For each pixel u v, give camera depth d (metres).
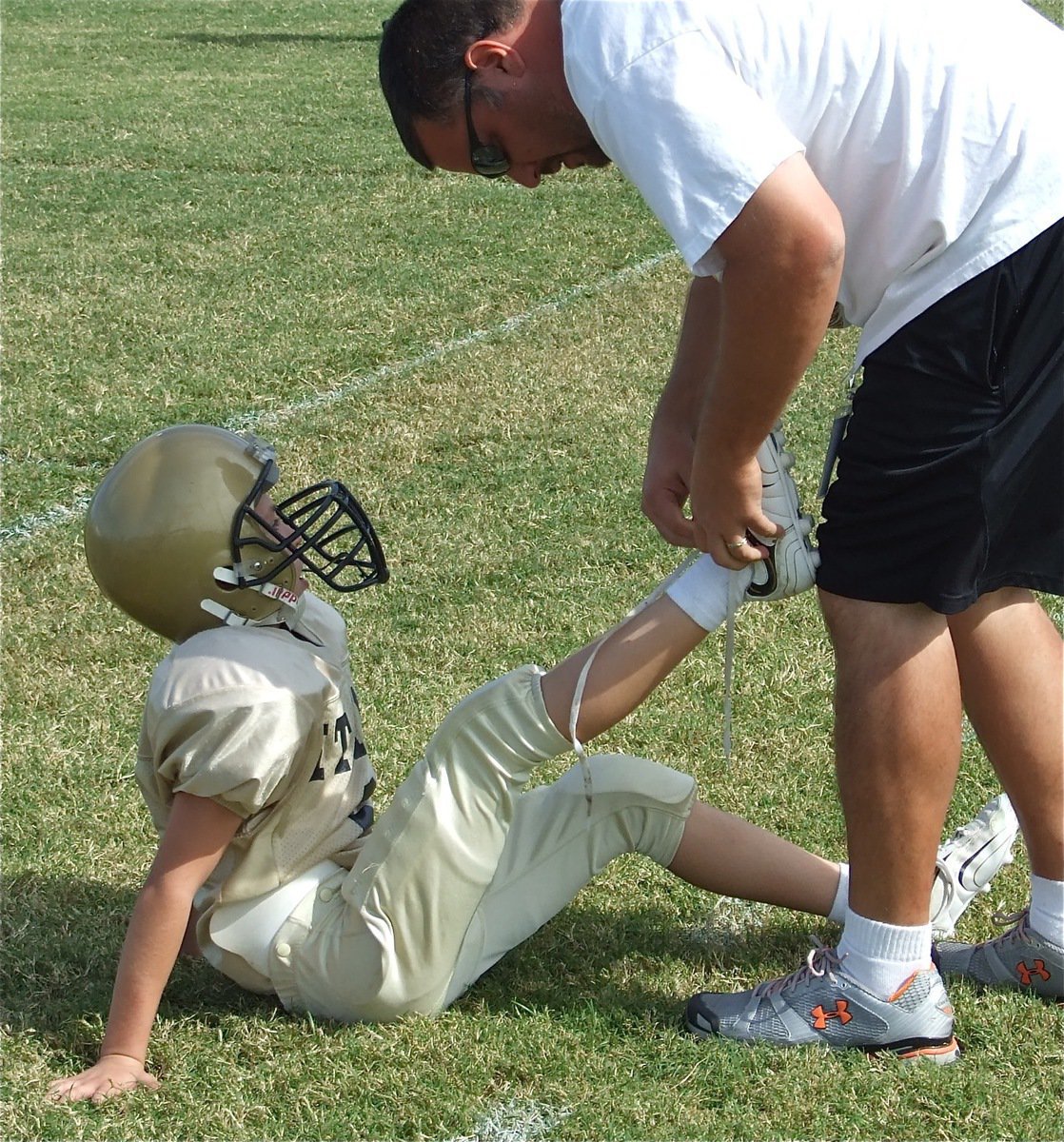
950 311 2.90
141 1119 3.02
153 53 19.23
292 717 3.15
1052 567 3.14
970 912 3.84
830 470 3.23
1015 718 3.27
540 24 2.96
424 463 6.86
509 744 3.15
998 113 2.86
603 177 12.21
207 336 8.68
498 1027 3.31
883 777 3.12
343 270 9.93
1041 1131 3.03
